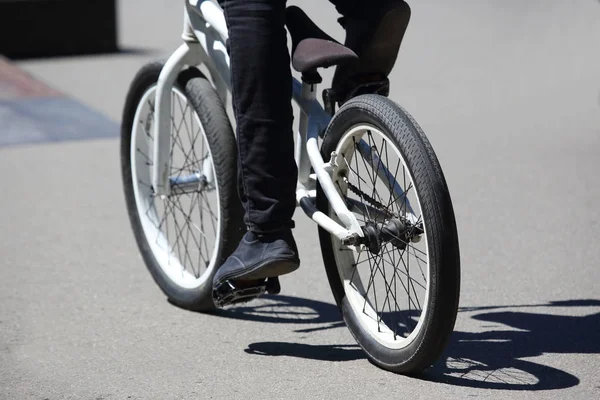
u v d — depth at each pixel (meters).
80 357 11.09
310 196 10.84
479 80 26.92
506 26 34.97
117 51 32.16
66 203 17.66
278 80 10.01
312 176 10.89
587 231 15.41
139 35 34.69
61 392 10.19
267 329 11.87
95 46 31.97
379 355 10.41
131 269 14.23
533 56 29.86
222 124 11.63
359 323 10.73
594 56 29.45
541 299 12.64
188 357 11.03
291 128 10.20
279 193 10.22
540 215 16.25
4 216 16.89
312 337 11.57
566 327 11.66
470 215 16.33
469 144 20.84
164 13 39.03
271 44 9.92
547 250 14.55
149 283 13.64
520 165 19.23
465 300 12.65
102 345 11.45
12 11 31.14
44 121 23.52
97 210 17.23
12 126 23.05
